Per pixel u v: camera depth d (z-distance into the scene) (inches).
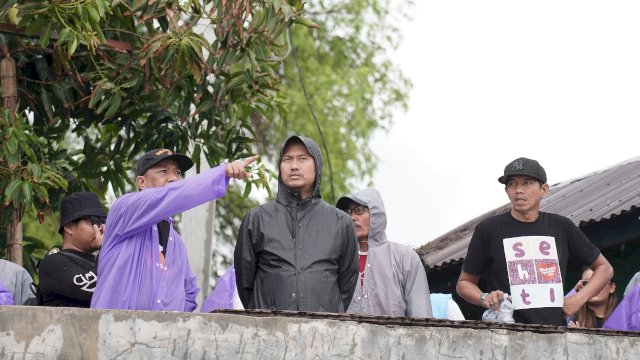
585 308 496.4
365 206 465.1
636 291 447.8
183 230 659.4
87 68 609.0
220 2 571.8
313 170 400.2
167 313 310.7
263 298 390.3
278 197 402.3
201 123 617.3
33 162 545.0
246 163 374.3
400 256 463.2
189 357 311.0
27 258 643.5
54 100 622.5
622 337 383.9
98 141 664.4
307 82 1071.0
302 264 387.9
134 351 304.5
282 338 324.5
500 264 447.2
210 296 459.8
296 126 1055.6
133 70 591.2
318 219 397.7
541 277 439.5
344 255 399.5
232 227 1061.8
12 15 553.3
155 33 599.2
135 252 375.2
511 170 449.1
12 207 559.5
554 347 369.4
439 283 710.5
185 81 599.2
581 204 671.8
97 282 374.0
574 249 454.0
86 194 420.8
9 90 566.6
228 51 578.6
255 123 1058.1
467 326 354.3
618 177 713.6
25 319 293.0
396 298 456.8
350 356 333.1
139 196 370.3
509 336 361.4
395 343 341.1
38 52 597.9
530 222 449.1
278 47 609.9
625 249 616.1
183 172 435.2
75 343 297.7
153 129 625.0
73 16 536.4
